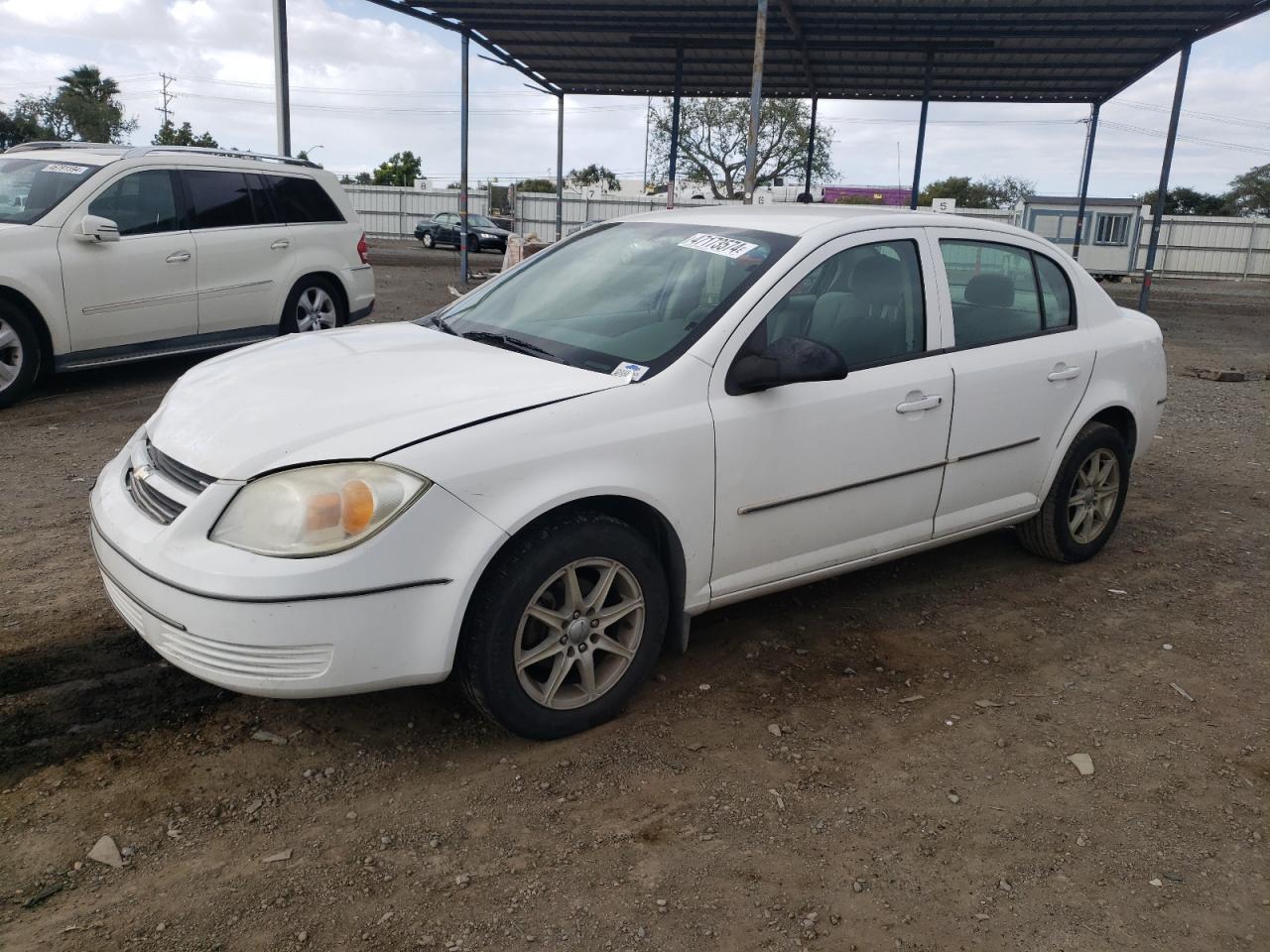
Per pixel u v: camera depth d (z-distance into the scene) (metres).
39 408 7.33
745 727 3.30
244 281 8.62
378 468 2.71
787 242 3.69
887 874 2.61
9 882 2.44
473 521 2.79
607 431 3.04
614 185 54.31
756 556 3.54
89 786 2.82
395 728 3.20
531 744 3.14
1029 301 4.50
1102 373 4.70
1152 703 3.61
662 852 2.65
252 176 8.80
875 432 3.74
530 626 3.04
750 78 21.09
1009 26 16.20
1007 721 3.43
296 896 2.43
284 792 2.85
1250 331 18.22
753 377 3.29
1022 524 4.84
